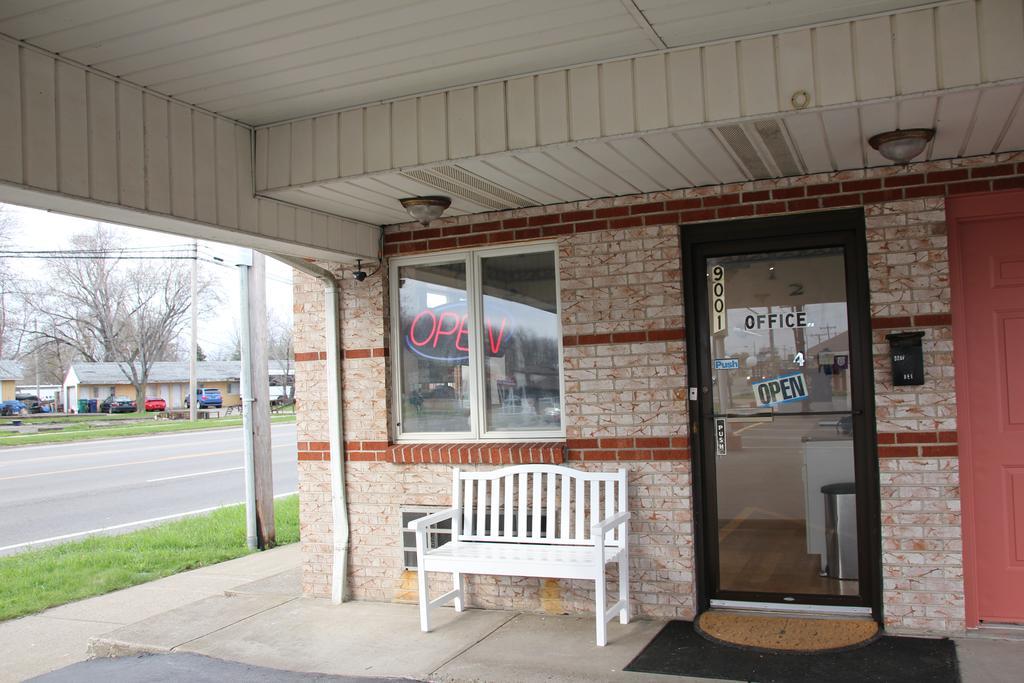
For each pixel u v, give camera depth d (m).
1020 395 5.32
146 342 57.31
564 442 6.25
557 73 4.70
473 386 6.63
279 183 5.46
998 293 5.34
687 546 5.83
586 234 6.13
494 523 6.24
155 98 4.87
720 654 5.10
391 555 6.73
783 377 5.79
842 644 5.14
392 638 5.79
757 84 4.29
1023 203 5.20
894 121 4.43
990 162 5.21
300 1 3.79
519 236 6.35
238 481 17.81
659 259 5.92
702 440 5.95
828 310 5.69
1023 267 5.31
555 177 5.40
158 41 4.19
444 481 6.55
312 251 6.29
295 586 7.43
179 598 7.52
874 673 4.70
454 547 6.09
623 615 5.76
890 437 5.36
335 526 6.82
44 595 7.77
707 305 5.97
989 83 3.88
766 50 4.28
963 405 5.32
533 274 6.49
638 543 5.95
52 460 23.45
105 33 4.08
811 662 4.90
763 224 5.74
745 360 5.88
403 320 6.93
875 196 5.42
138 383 57.59
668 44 4.39
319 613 6.50
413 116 5.07
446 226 6.62
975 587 5.31
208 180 5.21
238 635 6.05
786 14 4.04
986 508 5.35
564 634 5.68
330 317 6.88
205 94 4.94
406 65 4.59
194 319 45.00
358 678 5.12
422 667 5.20
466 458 6.39
